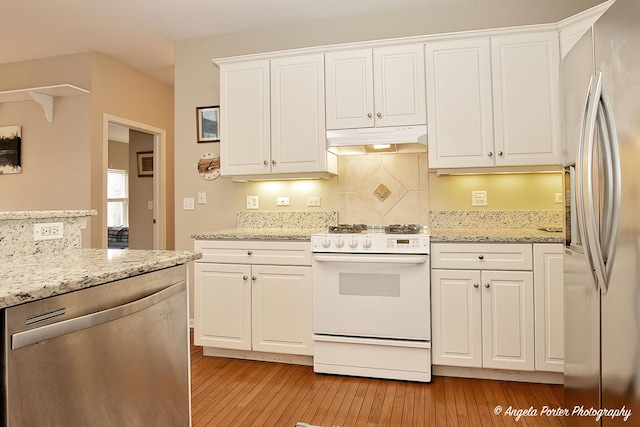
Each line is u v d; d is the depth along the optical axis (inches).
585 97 60.7
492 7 115.5
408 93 105.5
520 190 112.3
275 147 114.8
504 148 100.4
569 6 111.0
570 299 69.7
